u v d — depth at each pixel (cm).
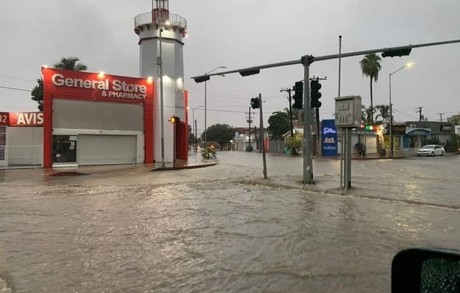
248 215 969
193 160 4062
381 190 1430
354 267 562
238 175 2184
